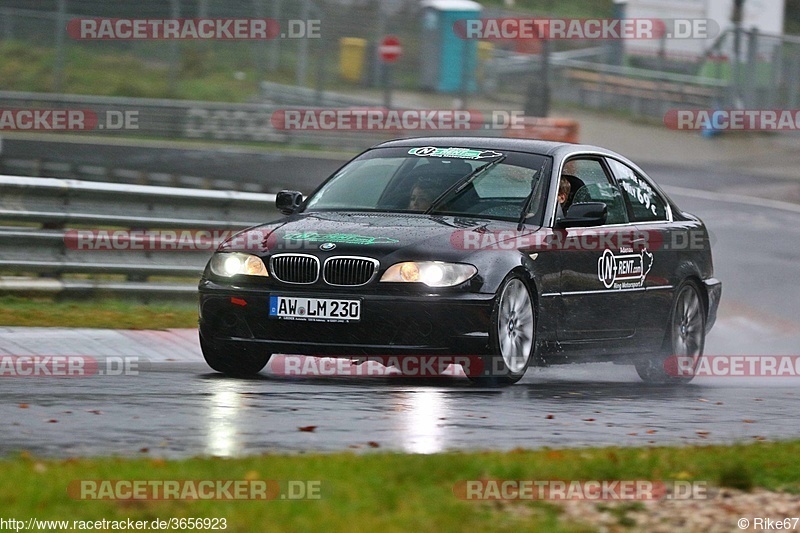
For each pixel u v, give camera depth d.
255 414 21.52
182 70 119.56
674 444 20.64
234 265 27.53
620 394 28.09
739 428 23.27
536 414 23.28
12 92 103.38
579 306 29.50
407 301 26.27
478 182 29.61
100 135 98.62
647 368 33.00
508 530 13.50
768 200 88.62
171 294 39.94
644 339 31.98
